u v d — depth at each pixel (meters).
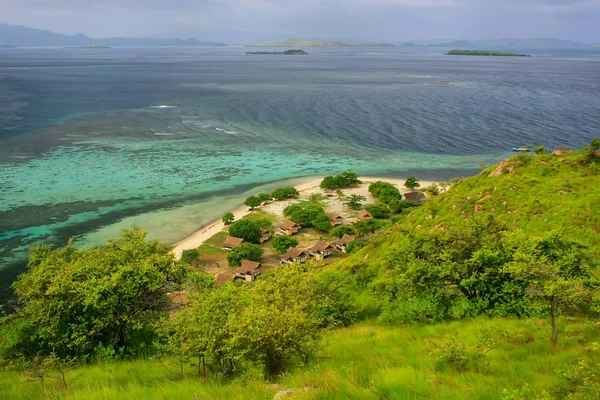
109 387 20.98
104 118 175.88
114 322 29.05
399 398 15.09
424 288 32.69
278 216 91.44
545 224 46.41
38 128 155.75
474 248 31.73
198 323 22.41
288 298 25.58
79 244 77.44
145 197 100.31
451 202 59.28
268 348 21.06
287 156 134.50
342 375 18.20
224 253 75.81
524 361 19.61
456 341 21.67
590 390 14.22
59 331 28.86
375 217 89.88
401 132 162.25
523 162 60.78
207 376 22.02
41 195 98.25
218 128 164.75
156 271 29.97
